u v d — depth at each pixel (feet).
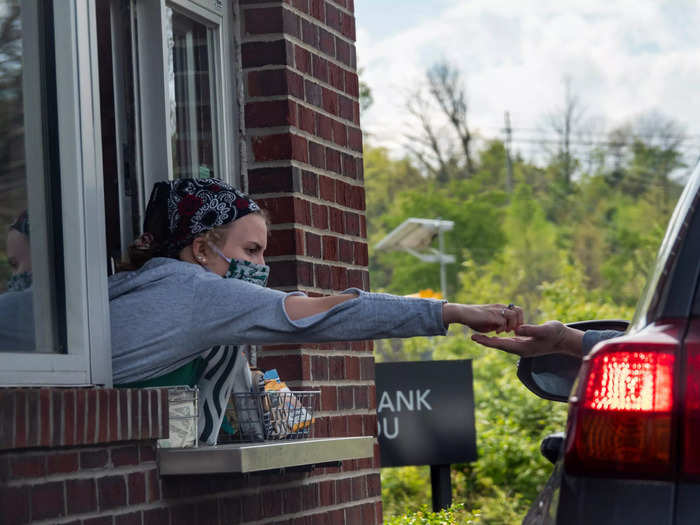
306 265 19.83
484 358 86.12
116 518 13.39
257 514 16.98
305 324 13.29
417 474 70.74
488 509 63.72
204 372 15.37
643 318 9.20
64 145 13.66
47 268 13.35
